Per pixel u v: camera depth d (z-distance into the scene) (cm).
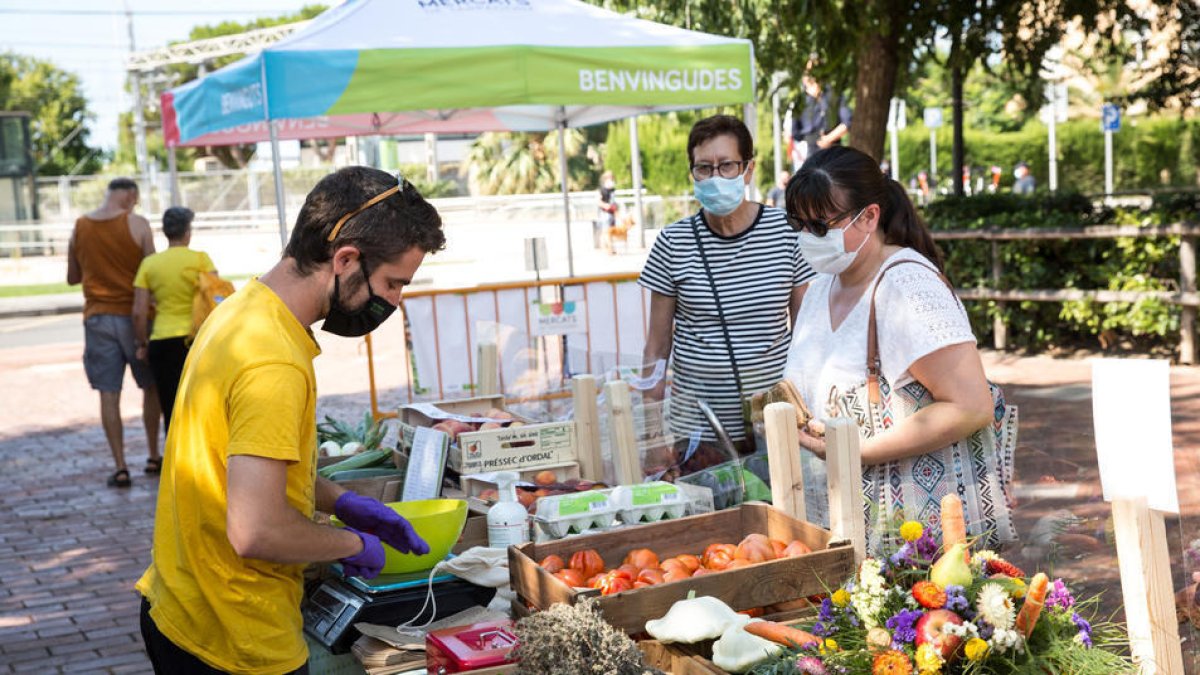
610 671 208
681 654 231
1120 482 227
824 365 297
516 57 618
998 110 3719
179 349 773
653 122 3722
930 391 279
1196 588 246
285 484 212
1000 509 281
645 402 387
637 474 346
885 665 198
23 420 1126
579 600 225
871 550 272
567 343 638
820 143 1019
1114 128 1875
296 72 593
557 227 3052
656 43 654
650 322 442
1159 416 222
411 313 741
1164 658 224
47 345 1725
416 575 277
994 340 1177
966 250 1177
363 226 217
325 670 278
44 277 2944
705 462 347
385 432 420
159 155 5575
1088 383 930
